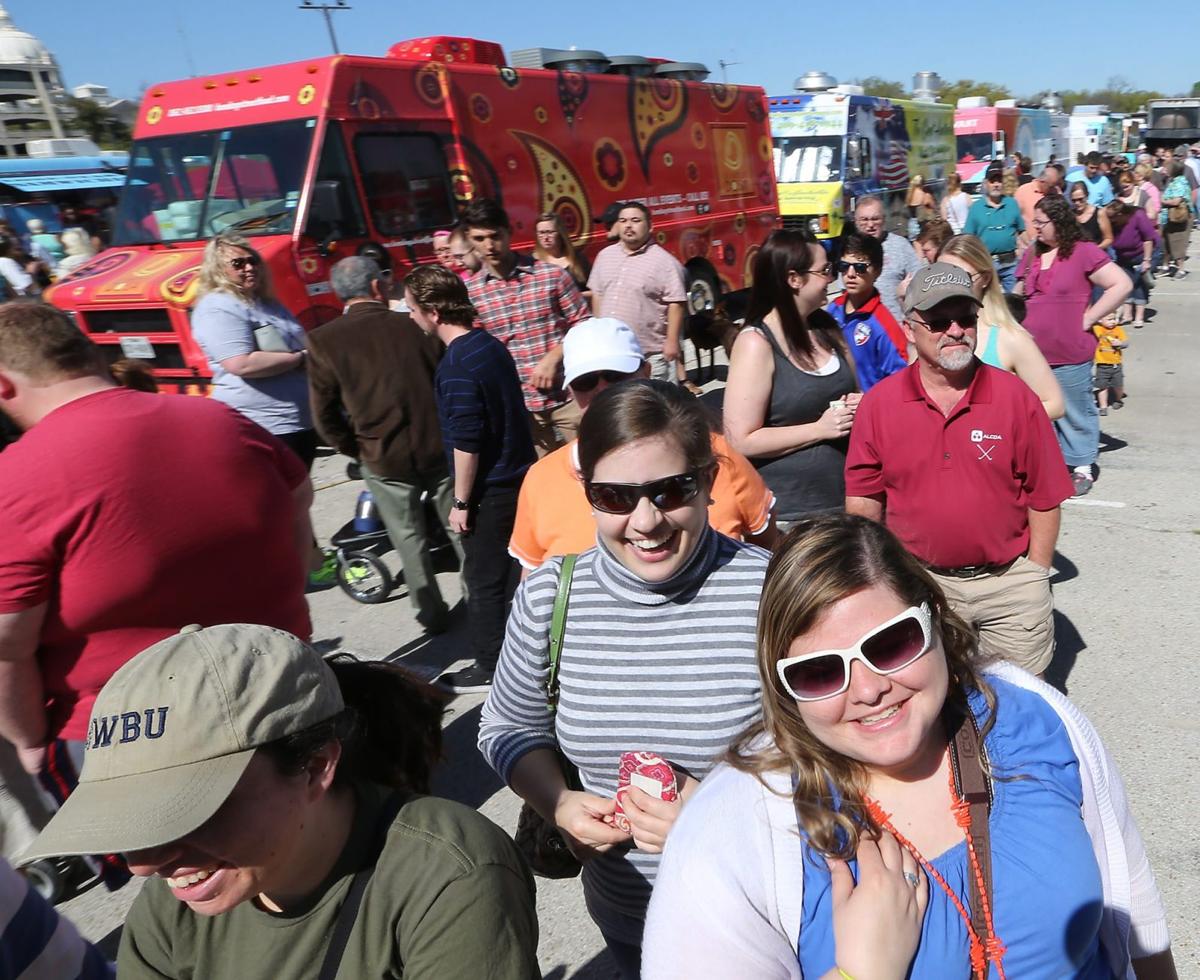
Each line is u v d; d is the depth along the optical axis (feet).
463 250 21.93
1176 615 15.28
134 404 7.48
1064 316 18.85
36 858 3.84
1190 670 13.66
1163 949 4.81
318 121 23.20
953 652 4.53
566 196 30.01
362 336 14.19
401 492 14.93
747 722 5.72
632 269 21.94
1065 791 4.33
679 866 4.26
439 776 12.34
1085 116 104.83
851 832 4.06
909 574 4.30
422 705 5.04
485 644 13.28
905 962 3.94
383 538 17.65
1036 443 9.16
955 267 8.84
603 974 9.25
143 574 7.31
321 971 4.27
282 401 16.70
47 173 57.88
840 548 4.29
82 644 7.54
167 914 4.55
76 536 7.07
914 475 9.48
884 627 4.12
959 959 4.04
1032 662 9.88
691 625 5.77
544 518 7.97
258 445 8.13
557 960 9.46
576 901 10.26
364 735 4.74
